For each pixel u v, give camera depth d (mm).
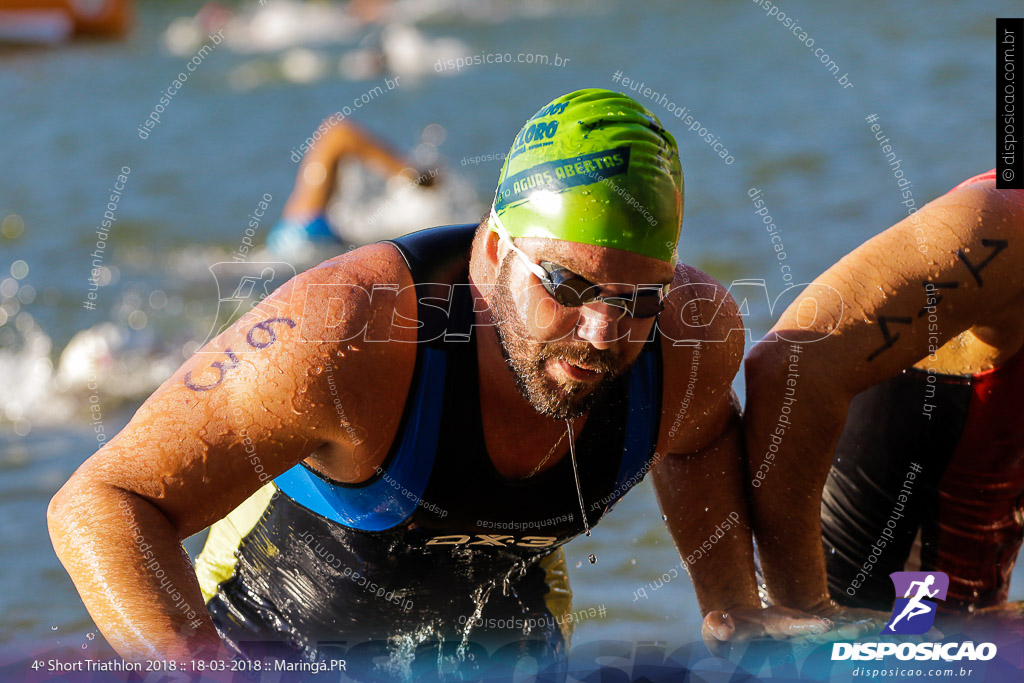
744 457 8172
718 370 7387
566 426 6844
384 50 53531
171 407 6418
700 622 9969
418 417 6598
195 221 28562
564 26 64562
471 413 6645
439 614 7965
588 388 6410
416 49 54469
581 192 6152
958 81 39375
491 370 6660
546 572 8508
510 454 6844
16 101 50500
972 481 8500
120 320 21109
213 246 26641
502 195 6594
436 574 7703
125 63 61844
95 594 6113
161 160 36406
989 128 31297
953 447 8367
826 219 23312
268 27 75438
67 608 10234
